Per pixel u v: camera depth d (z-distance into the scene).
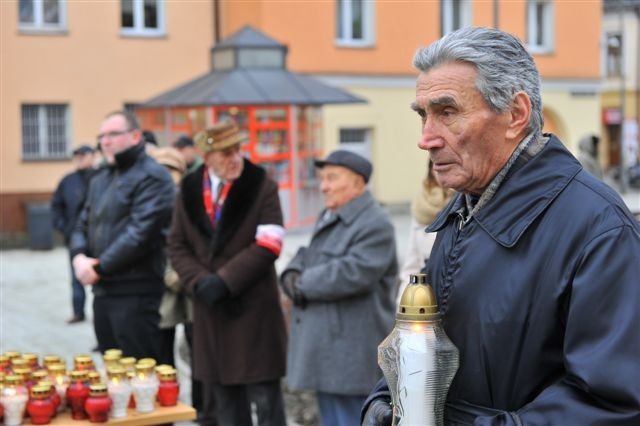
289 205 20.77
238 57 20.27
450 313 2.15
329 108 25.52
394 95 26.53
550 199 2.05
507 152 2.12
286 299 5.57
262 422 5.48
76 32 22.33
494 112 2.08
